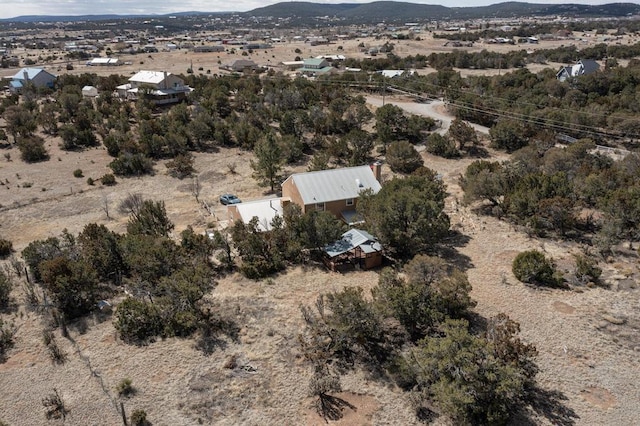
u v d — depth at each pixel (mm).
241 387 25266
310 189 44781
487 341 24484
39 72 113438
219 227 47688
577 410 23219
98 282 35312
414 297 28297
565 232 42594
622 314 30422
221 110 90000
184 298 30344
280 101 88000
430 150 70000
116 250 37938
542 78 105688
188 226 43938
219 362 27172
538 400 23812
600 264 36750
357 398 24391
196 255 37812
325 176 46281
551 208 41156
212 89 97188
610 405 23531
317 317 30688
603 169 51438
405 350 27531
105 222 50906
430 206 37688
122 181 63344
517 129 68625
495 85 98438
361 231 39375
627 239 40062
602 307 31188
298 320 30641
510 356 23906
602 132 69562
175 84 101438
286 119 74875
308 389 24938
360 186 46062
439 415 23094
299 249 38125
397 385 25125
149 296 32969
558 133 71312
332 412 23516
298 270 37625
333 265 37188
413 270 31125
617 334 28562
